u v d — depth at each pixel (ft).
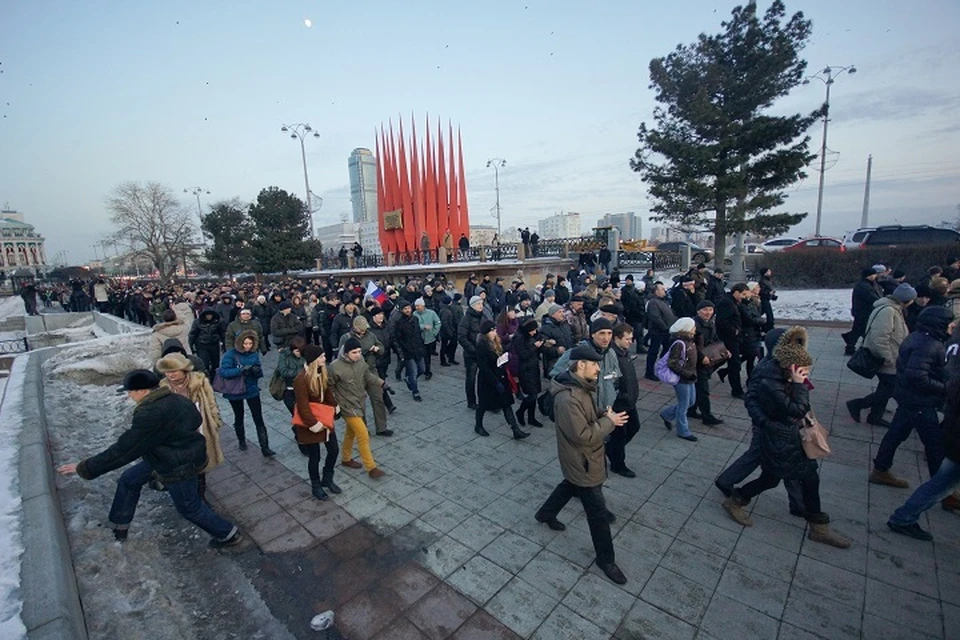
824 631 9.54
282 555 12.91
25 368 28.17
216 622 10.59
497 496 15.61
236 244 142.92
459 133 112.88
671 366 18.52
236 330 23.68
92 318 78.84
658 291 28.17
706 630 9.73
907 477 15.34
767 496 14.80
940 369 13.46
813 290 54.24
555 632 9.90
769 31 53.52
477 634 9.96
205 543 13.62
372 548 13.06
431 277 55.11
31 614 7.70
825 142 89.45
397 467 18.07
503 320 25.11
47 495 11.73
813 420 12.01
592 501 11.27
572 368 11.42
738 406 23.07
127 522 13.10
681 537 12.87
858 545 12.08
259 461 19.20
